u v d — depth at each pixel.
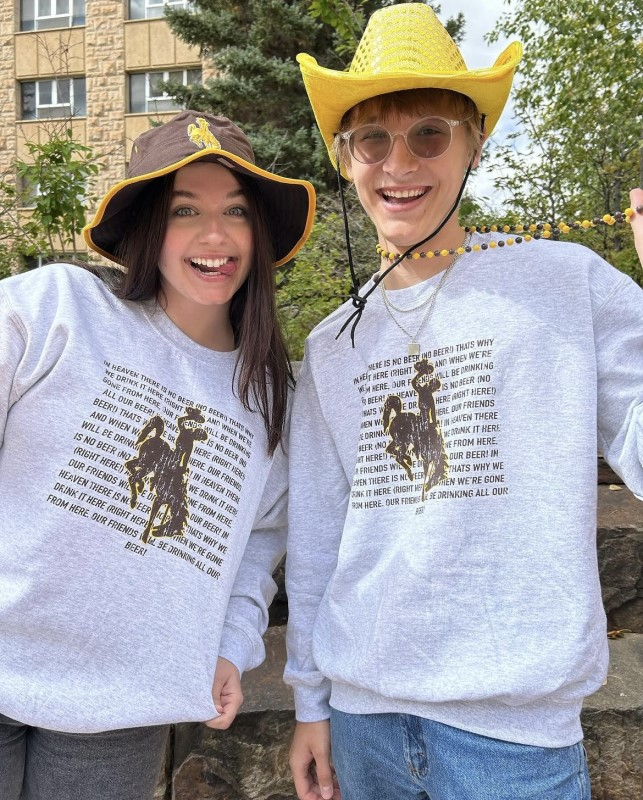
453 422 1.13
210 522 1.21
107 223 1.34
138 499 1.15
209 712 1.15
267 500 1.41
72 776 1.17
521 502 1.07
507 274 1.16
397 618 1.10
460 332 1.16
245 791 1.63
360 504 1.22
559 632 1.03
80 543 1.10
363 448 1.24
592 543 1.07
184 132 1.25
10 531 1.10
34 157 5.15
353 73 1.23
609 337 1.10
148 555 1.14
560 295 1.12
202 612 1.17
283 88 9.49
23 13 15.14
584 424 1.06
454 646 1.07
